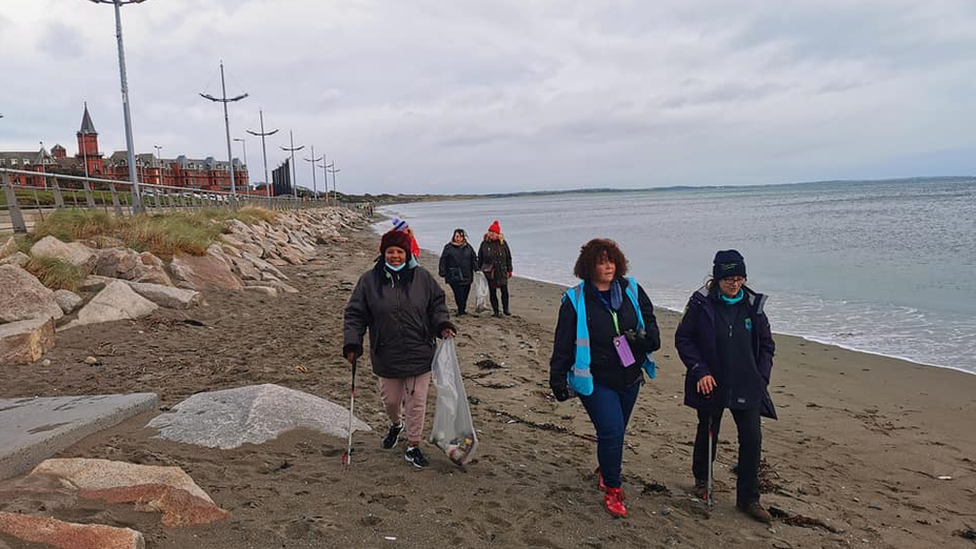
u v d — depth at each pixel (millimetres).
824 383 8828
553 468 5395
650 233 40312
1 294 8078
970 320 12203
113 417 4973
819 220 44312
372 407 6586
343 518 3852
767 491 5367
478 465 5172
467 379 8492
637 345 4594
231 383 7035
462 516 4148
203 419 5117
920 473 5887
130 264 11414
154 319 9609
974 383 8617
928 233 29406
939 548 4539
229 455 4664
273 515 3773
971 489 5559
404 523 3910
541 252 32219
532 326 12539
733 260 4633
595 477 5266
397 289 4887
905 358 9922
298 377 7562
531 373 8867
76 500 3414
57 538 2895
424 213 124625
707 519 4699
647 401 8000
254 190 116500
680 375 9227
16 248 9922
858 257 21859
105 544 2908
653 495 5055
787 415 7543
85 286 10086
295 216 45281
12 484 3506
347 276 19750
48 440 4254
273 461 4660
